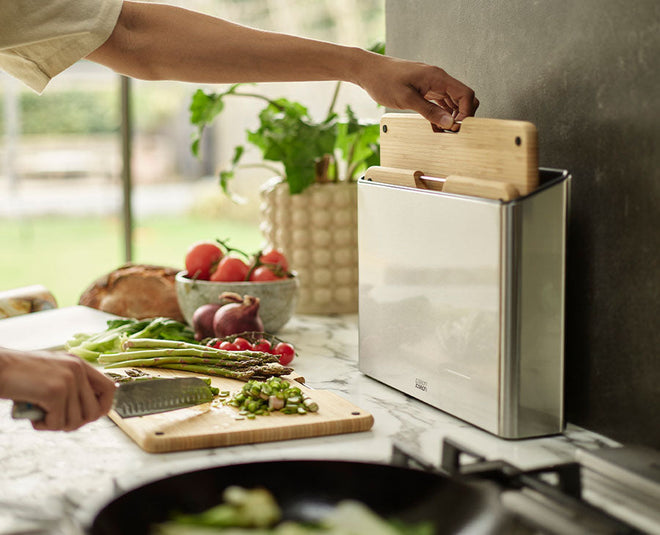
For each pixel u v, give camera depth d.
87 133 9.85
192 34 1.23
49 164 9.77
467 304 1.00
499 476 0.78
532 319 0.95
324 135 1.69
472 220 0.97
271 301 1.50
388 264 1.15
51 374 0.83
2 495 0.84
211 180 9.66
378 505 0.80
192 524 0.76
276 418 1.03
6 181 9.66
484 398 0.99
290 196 1.72
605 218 0.97
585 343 1.01
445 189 1.03
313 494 0.81
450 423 1.04
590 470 0.81
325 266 1.73
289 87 5.39
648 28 0.90
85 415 0.86
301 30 6.71
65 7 1.23
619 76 0.94
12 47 1.23
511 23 1.11
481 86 1.19
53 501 0.82
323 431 1.01
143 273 1.70
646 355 0.93
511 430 0.97
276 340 1.45
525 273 0.94
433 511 0.78
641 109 0.91
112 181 9.98
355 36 6.66
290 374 1.21
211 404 1.09
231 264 1.53
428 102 1.11
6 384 0.81
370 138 1.76
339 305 1.75
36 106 9.64
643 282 0.92
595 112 0.98
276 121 1.73
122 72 1.28
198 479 0.79
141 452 0.96
